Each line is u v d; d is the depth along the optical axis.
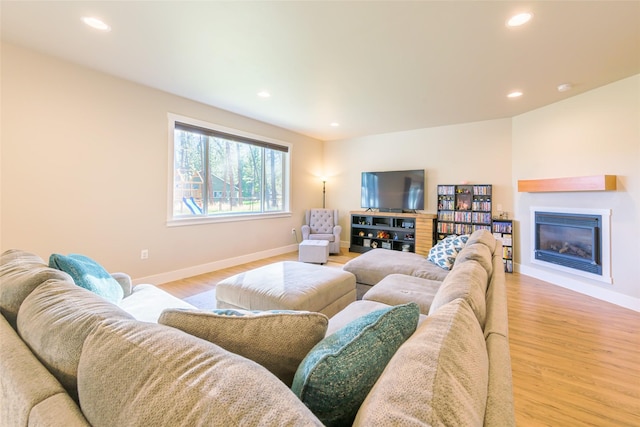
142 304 1.84
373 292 2.10
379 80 3.17
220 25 2.20
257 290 2.18
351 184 6.34
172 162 3.74
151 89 3.50
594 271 3.32
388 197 5.68
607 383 1.80
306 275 2.50
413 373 0.55
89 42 2.47
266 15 2.07
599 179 3.13
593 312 2.88
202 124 4.07
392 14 2.04
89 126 3.01
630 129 3.02
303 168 6.13
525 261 4.31
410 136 5.57
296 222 5.99
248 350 0.79
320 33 2.29
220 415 0.43
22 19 2.15
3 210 2.54
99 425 0.53
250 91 3.56
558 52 2.55
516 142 4.45
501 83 3.22
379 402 0.51
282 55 2.65
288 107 4.20
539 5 1.94
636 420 1.51
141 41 2.45
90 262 1.80
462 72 2.95
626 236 3.05
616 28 2.19
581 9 1.97
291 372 0.82
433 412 0.46
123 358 0.57
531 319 2.71
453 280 1.27
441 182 5.23
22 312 0.90
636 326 2.57
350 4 1.94
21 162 2.61
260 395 0.47
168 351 0.56
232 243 4.63
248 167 4.98
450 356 0.61
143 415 0.47
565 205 3.69
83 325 0.72
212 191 4.38
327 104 4.02
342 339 0.79
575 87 3.32
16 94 2.57
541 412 1.57
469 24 2.15
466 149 4.96
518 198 4.43
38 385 0.66
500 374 0.69
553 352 2.15
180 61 2.80
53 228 2.80
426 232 5.01
